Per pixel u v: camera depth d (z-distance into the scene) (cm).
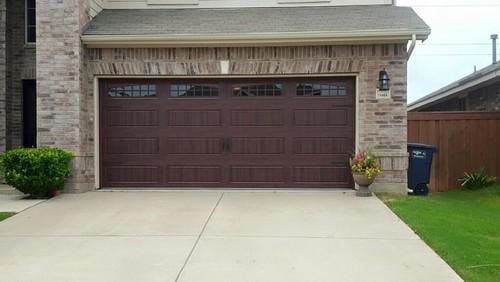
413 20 1014
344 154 1036
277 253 572
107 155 1066
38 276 495
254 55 1025
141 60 1038
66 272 507
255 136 1050
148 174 1065
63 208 841
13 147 1265
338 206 854
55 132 1002
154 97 1061
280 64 1020
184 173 1060
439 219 752
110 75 1043
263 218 758
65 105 1001
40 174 919
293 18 1078
